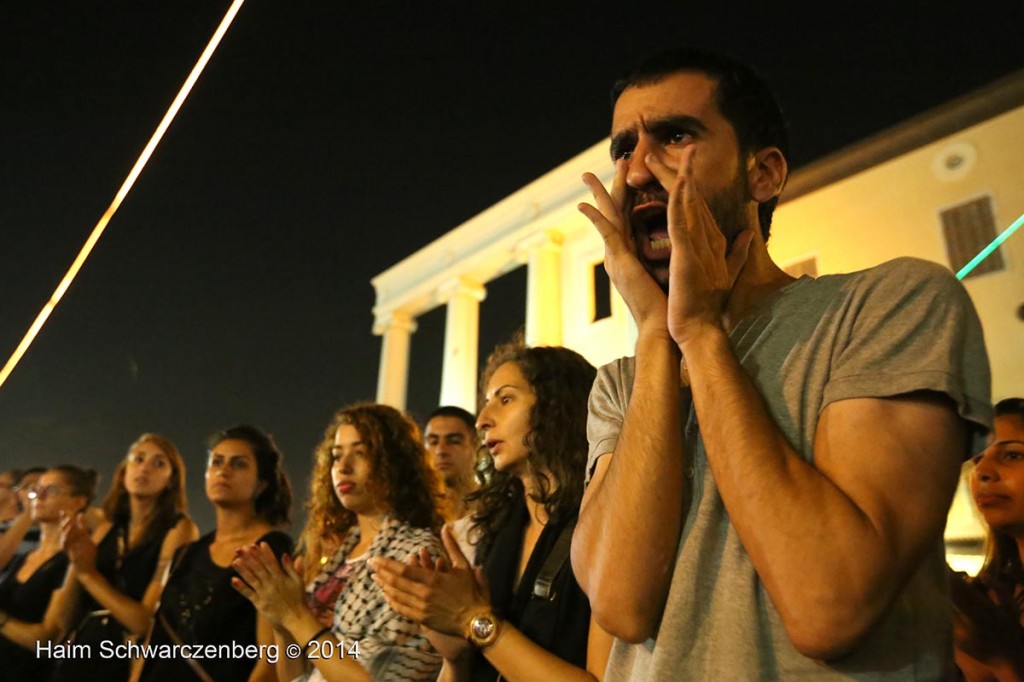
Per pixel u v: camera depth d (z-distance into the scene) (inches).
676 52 41.2
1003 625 69.3
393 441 95.5
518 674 52.0
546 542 63.4
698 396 31.4
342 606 80.4
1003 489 73.5
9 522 154.1
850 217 263.9
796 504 27.1
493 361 83.7
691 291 33.0
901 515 26.8
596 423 43.6
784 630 28.5
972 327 30.7
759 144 40.6
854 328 32.0
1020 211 221.9
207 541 104.5
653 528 33.0
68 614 115.7
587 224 424.8
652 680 29.6
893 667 27.2
